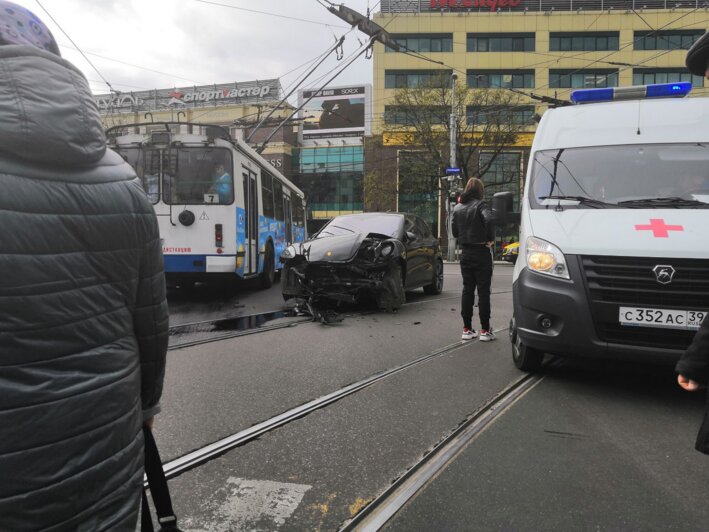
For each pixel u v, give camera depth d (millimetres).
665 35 44438
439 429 3424
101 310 1151
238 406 3834
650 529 2293
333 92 53062
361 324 7227
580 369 4891
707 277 3699
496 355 5469
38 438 1011
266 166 12188
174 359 5160
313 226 52719
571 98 5641
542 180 4902
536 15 45469
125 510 1197
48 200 1041
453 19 46031
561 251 4152
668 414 3725
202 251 9234
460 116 32812
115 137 9359
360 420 3582
